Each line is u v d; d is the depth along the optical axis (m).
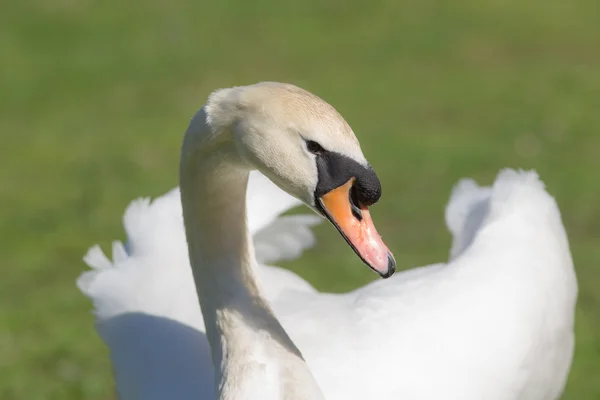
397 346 6.29
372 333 6.34
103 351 10.30
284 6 25.00
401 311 6.51
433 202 13.88
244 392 5.19
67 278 12.12
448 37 22.48
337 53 21.78
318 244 12.83
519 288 6.75
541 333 6.76
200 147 5.11
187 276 7.07
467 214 7.54
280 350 5.28
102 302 7.21
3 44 22.66
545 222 7.21
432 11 24.17
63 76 20.91
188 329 6.69
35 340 10.55
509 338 6.54
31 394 9.41
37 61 21.75
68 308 11.30
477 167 15.05
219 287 5.38
